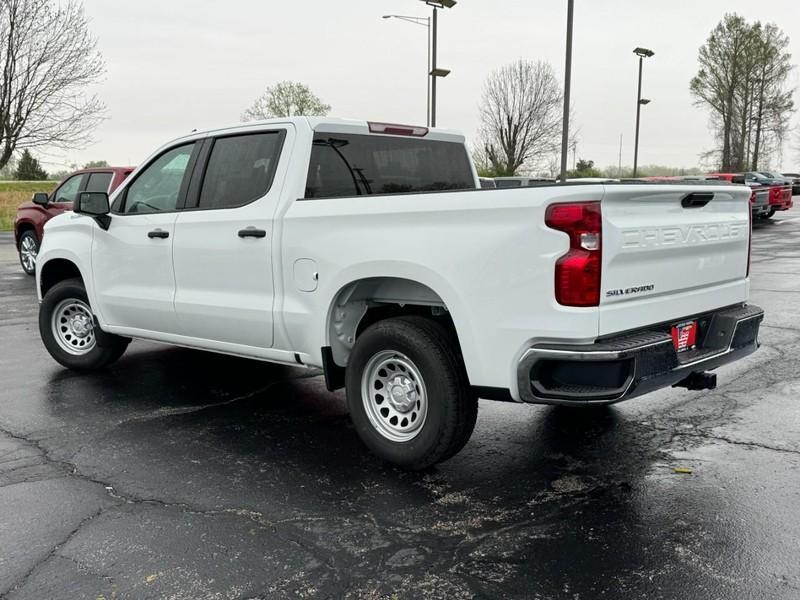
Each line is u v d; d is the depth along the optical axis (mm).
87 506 3900
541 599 2980
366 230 4273
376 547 3436
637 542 3445
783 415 5242
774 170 63000
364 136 5203
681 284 4117
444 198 3943
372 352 4352
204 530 3617
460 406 4090
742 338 4516
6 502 3949
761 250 17344
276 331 4840
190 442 4895
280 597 3020
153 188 5766
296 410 5598
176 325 5570
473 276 3838
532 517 3732
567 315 3561
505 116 44906
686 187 4020
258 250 4855
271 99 58562
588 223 3520
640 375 3643
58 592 3066
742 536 3480
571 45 25031
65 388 6246
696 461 4426
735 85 58500
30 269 14414
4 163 27969
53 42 27188
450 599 2994
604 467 4375
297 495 4035
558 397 3650
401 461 4285
